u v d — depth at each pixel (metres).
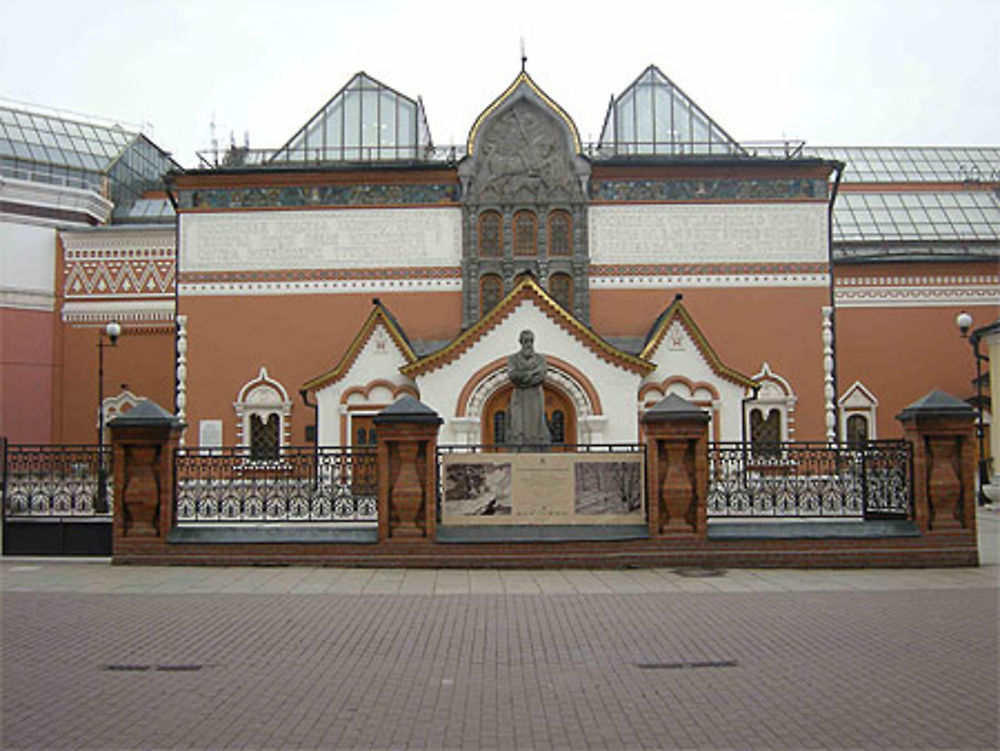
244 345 31.73
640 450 16.75
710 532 16.22
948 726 7.85
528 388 20.28
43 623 11.73
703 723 7.95
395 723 7.96
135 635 11.10
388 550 15.96
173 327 42.28
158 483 16.39
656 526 16.12
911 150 53.72
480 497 16.48
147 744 7.48
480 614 12.27
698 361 29.38
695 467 16.20
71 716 8.16
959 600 13.10
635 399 27.89
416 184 32.12
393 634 11.16
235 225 32.06
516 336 28.08
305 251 31.97
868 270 39.88
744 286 31.70
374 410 29.28
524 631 11.29
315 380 29.16
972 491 16.28
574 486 16.53
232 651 10.37
